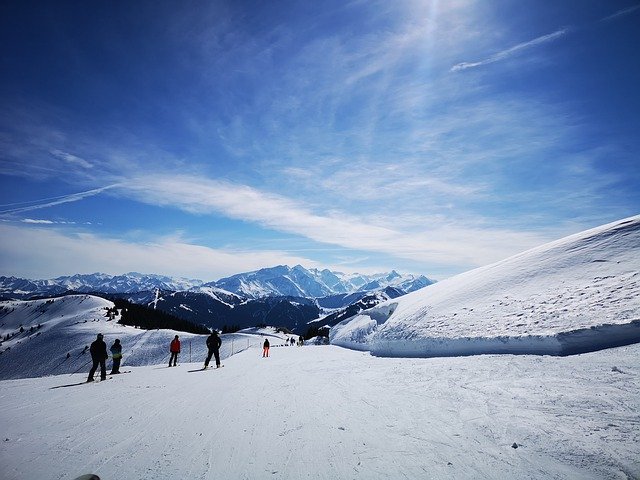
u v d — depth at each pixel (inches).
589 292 515.5
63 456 200.5
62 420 277.3
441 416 245.0
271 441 213.6
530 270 725.3
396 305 1360.7
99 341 533.6
